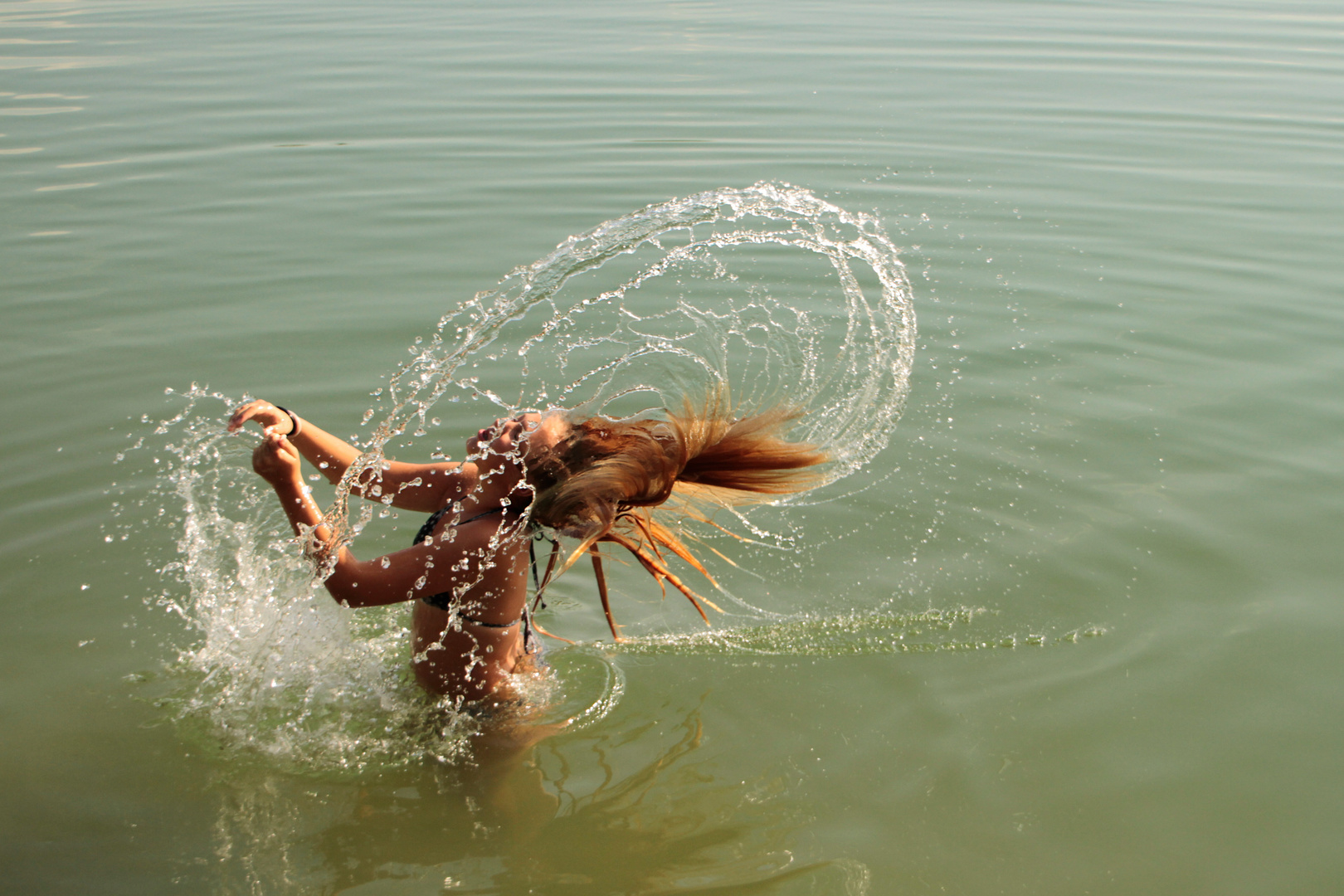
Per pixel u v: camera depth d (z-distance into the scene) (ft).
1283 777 9.46
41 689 10.72
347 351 18.20
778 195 14.11
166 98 35.60
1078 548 13.15
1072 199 26.00
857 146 29.84
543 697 10.87
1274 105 34.86
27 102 35.04
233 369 17.51
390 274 21.36
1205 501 14.01
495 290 20.36
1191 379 17.43
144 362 17.74
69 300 20.12
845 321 18.97
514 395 16.48
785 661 11.46
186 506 13.82
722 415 10.56
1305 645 11.25
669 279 21.18
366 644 11.59
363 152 29.53
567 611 12.70
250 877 8.51
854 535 13.66
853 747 10.09
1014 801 9.28
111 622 11.71
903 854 8.71
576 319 19.22
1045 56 41.88
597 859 8.71
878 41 45.01
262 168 28.19
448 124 32.17
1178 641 11.41
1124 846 8.74
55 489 14.14
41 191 26.27
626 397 15.97
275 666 11.10
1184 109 34.30
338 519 10.51
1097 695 10.64
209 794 9.48
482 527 10.01
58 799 9.32
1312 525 13.46
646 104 34.35
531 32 48.06
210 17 53.78
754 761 9.93
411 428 15.71
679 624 12.31
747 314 19.22
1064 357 18.15
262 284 20.95
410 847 8.87
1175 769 9.61
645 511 11.09
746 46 44.04
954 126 31.91
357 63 41.06
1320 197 26.35
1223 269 22.03
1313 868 8.47
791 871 8.55
